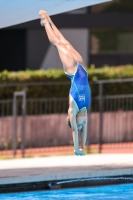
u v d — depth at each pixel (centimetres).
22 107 4184
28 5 2548
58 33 2272
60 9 2725
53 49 5666
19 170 2700
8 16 2770
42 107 4612
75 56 2236
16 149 4378
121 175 2697
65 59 2189
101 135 4381
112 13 5619
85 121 2216
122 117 4738
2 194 2473
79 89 2166
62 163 2925
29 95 4634
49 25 2272
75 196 2470
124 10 6072
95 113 4688
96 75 4831
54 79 4703
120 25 5647
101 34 6144
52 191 2553
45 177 2552
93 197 2453
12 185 2492
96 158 3122
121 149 4478
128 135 4766
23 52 5688
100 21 5581
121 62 6206
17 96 4578
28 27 5338
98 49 6141
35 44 5625
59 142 4650
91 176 2634
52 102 4622
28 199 2411
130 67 5016
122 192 2566
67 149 4509
